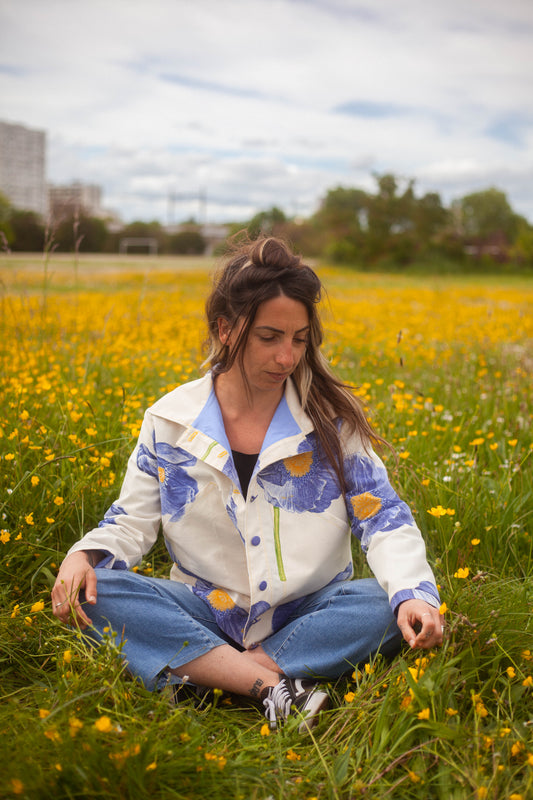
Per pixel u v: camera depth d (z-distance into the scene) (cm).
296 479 189
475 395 438
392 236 3772
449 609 191
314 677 181
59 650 188
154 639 181
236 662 179
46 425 307
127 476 203
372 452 195
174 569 205
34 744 144
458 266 3731
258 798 146
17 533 233
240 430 192
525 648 186
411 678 158
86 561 186
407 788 148
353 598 184
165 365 473
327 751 158
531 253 4006
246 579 191
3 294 521
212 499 189
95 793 134
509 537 246
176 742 154
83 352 510
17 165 14050
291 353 175
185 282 1898
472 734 155
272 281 171
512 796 136
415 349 661
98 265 2766
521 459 296
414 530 185
